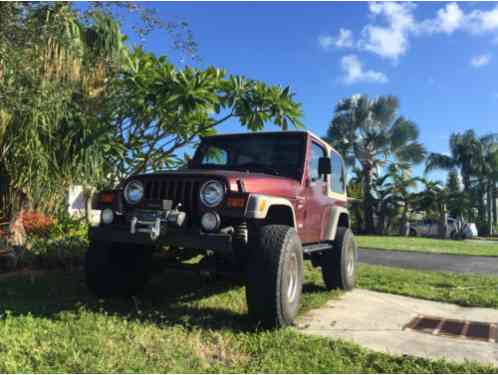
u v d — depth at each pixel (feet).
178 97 22.20
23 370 8.66
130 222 13.01
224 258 13.75
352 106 100.73
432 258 37.11
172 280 19.35
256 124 24.47
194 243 12.10
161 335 11.38
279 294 12.16
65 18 19.44
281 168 16.52
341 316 14.84
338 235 19.76
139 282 15.62
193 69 22.77
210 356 10.34
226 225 12.84
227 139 18.22
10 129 17.97
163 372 9.06
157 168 27.14
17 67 16.98
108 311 13.62
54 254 21.33
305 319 14.29
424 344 11.94
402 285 20.85
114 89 23.43
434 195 99.25
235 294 16.88
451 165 115.75
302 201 15.75
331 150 19.81
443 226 98.07
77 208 30.07
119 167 24.88
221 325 12.64
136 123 24.77
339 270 19.07
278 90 24.13
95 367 8.95
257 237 12.78
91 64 22.63
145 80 22.49
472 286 21.47
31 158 18.06
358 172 100.42
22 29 17.56
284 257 12.38
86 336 10.76
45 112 18.20
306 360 10.19
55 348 9.89
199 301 15.57
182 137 26.30
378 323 14.02
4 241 20.56
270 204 12.71
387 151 99.81
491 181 114.62
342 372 9.68
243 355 10.50
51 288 16.39
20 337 10.35
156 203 13.07
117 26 23.58
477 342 12.27
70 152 19.84
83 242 23.97
